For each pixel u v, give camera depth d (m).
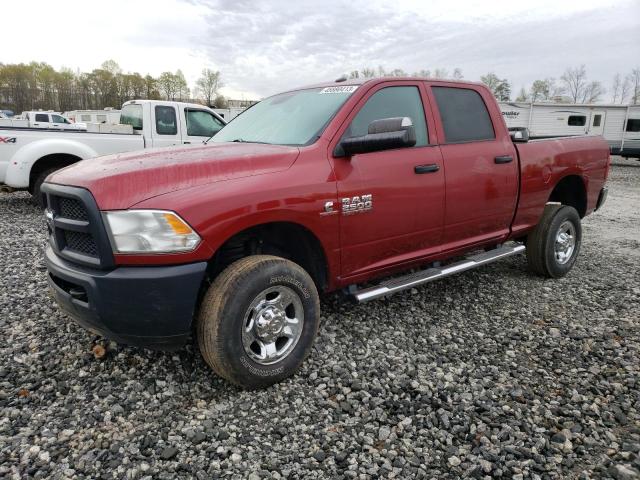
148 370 3.22
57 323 3.86
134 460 2.42
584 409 2.85
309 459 2.45
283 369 3.05
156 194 2.64
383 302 4.49
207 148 3.35
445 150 3.99
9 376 3.13
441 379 3.18
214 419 2.74
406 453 2.50
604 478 2.32
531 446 2.55
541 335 3.85
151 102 9.20
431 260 4.11
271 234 3.39
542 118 24.62
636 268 5.75
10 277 4.94
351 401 2.93
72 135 8.40
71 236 2.89
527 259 5.25
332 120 3.42
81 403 2.87
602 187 5.76
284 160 3.10
